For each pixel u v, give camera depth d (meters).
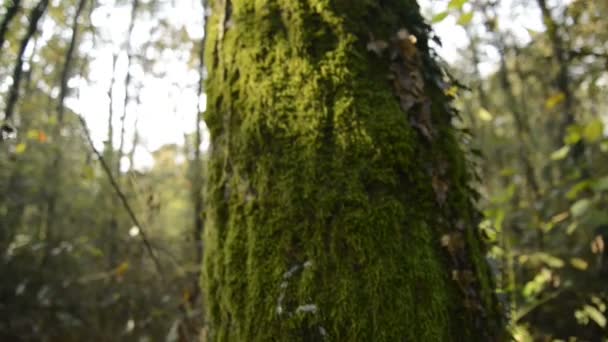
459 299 1.17
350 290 1.09
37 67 5.13
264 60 1.30
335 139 1.19
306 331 1.09
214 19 1.51
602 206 3.40
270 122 1.24
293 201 1.17
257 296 1.16
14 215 5.61
